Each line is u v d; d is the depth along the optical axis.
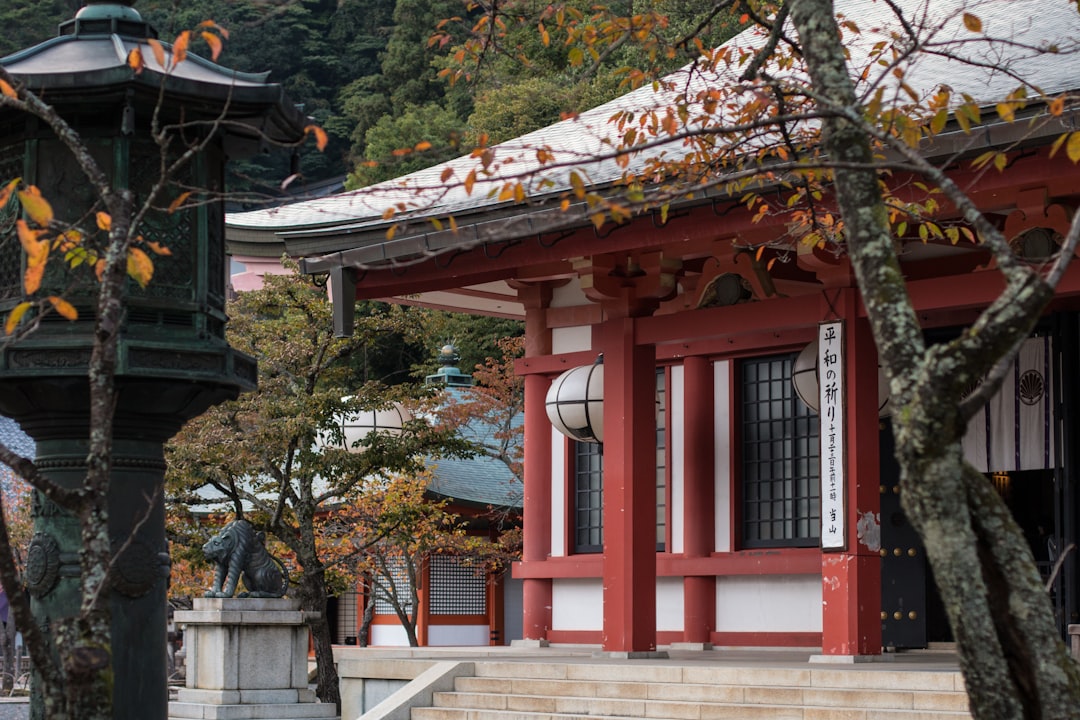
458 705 16.25
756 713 13.75
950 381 5.86
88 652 6.13
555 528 23.89
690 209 16.19
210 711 17.62
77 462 9.00
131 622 8.90
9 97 6.71
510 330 49.47
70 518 8.95
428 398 26.53
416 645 34.25
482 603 39.97
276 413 24.23
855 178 6.61
